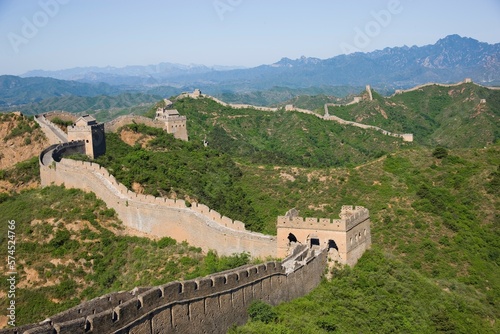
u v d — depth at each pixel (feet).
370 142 578.66
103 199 238.07
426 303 196.75
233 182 331.16
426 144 652.07
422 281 209.97
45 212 231.91
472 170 336.90
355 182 326.85
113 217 230.27
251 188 327.26
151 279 192.95
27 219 229.25
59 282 201.05
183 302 117.60
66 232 220.84
